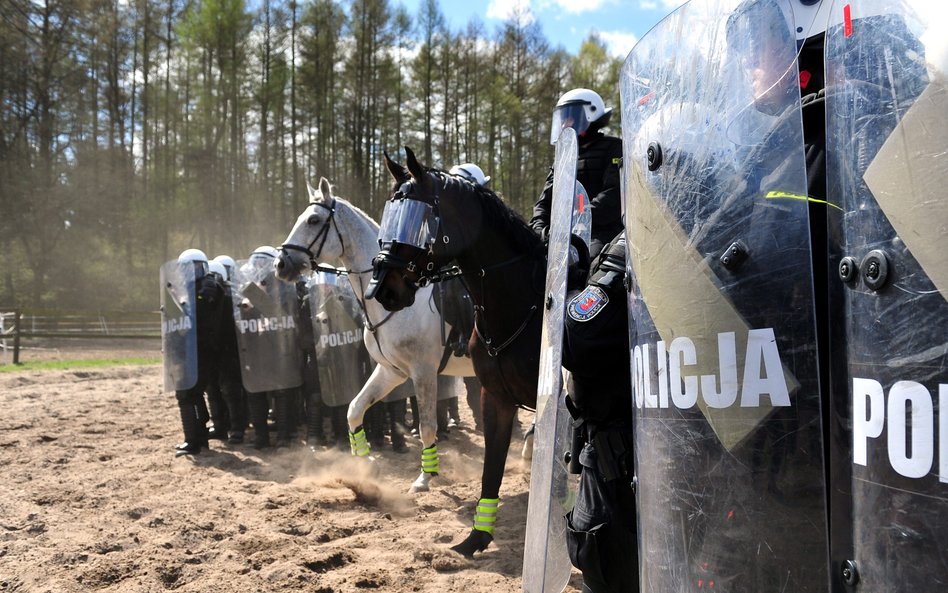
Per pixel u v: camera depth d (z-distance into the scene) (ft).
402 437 26.16
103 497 18.06
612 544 6.70
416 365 19.60
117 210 104.58
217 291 24.76
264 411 26.00
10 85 96.32
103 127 109.09
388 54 110.83
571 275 8.19
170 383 23.97
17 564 13.05
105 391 39.73
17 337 50.96
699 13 5.22
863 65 4.17
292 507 17.20
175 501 17.76
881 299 3.97
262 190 114.21
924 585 3.72
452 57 110.52
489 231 13.04
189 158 110.52
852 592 4.09
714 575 4.82
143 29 110.93
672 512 5.15
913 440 3.79
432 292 19.60
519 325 13.05
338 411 25.98
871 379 4.01
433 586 12.22
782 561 4.51
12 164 96.84
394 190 13.84
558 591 7.60
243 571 12.84
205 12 105.60
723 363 4.83
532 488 7.28
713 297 4.91
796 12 5.74
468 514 17.04
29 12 96.78
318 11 110.22
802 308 4.50
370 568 12.92
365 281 21.35
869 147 4.09
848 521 4.14
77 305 99.45
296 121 113.91
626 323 6.68
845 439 4.18
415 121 111.24
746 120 4.86
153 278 106.01
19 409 32.27
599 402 6.93
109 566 12.82
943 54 3.78
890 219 3.95
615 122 43.78
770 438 4.58
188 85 112.78
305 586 12.07
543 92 109.09
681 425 5.09
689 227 5.09
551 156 97.71
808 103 5.40
